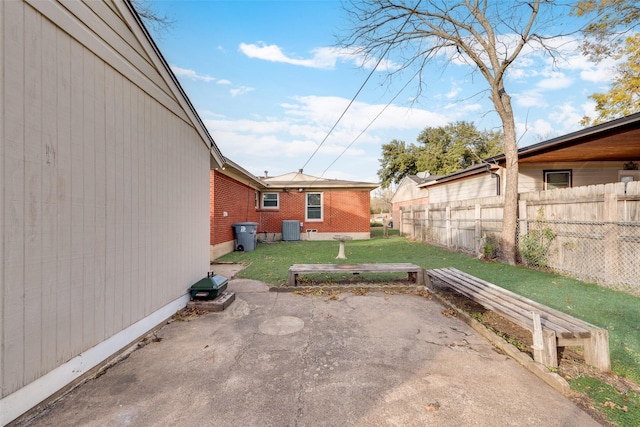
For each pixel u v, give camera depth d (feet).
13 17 6.23
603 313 12.56
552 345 8.30
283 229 48.47
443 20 26.25
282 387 7.66
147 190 11.36
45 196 7.00
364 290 17.33
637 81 32.68
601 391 7.36
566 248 19.88
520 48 23.22
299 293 16.89
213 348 9.99
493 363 8.92
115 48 9.56
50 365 7.02
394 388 7.58
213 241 28.68
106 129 9.17
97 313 8.64
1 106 5.98
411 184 79.97
